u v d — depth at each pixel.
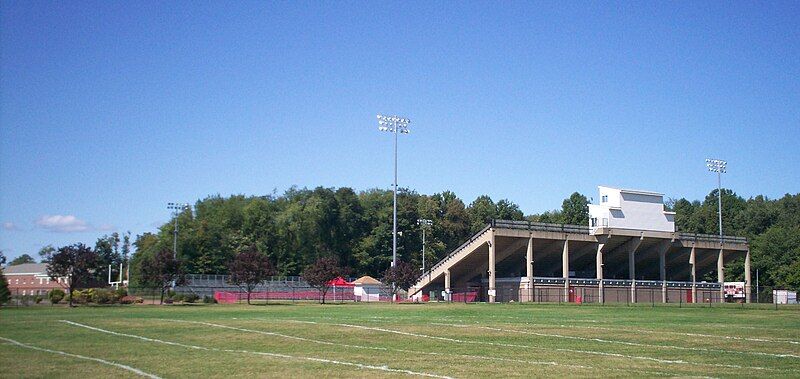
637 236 92.88
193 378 17.08
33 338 27.38
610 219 91.12
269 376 17.36
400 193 138.62
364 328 32.28
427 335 29.02
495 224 86.25
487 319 40.81
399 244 127.94
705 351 23.42
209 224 118.31
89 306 63.59
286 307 60.09
